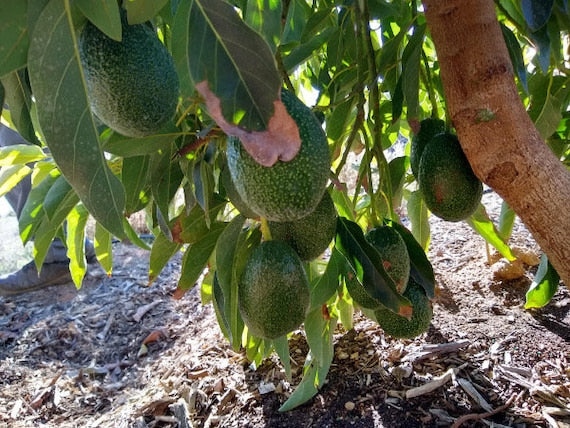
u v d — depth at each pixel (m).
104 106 0.32
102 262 0.77
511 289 1.07
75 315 1.44
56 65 0.26
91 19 0.28
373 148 0.54
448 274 1.16
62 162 0.26
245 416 0.87
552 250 0.37
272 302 0.41
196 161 0.45
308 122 0.33
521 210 0.37
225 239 0.48
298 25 0.60
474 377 0.83
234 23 0.27
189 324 1.32
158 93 0.33
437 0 0.35
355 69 0.63
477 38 0.35
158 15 0.44
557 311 0.97
